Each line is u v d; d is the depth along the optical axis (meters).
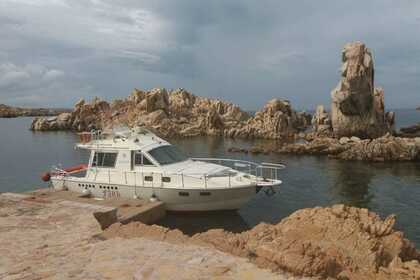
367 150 39.38
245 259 6.69
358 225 8.82
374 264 7.42
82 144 19.62
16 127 97.25
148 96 80.88
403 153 38.56
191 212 17.48
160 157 18.31
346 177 30.12
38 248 7.63
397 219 18.95
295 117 79.94
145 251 7.25
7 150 49.22
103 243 7.88
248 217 18.80
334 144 45.78
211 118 74.81
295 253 6.38
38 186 27.05
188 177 17.23
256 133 67.19
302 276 5.93
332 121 56.53
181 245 7.62
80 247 7.66
